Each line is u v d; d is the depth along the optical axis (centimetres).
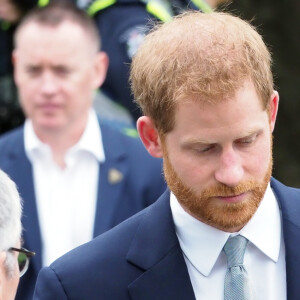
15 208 1052
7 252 1044
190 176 1019
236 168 998
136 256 1095
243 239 1066
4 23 2052
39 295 1098
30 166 1664
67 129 1658
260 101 1000
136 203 1634
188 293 1076
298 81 2772
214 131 988
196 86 982
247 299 1054
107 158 1656
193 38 1017
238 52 1001
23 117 2070
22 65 1681
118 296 1086
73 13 1709
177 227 1095
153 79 1023
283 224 1081
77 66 1677
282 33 2752
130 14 1900
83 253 1107
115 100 1914
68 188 1652
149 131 1075
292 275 1059
